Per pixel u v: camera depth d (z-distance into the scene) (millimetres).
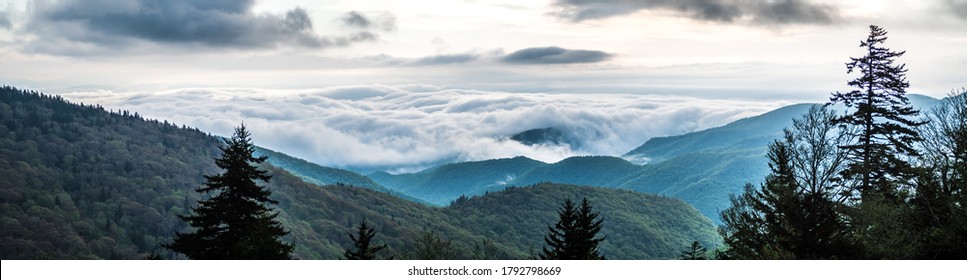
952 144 42906
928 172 40875
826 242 36219
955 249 36312
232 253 46562
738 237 45906
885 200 41500
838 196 44531
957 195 38562
